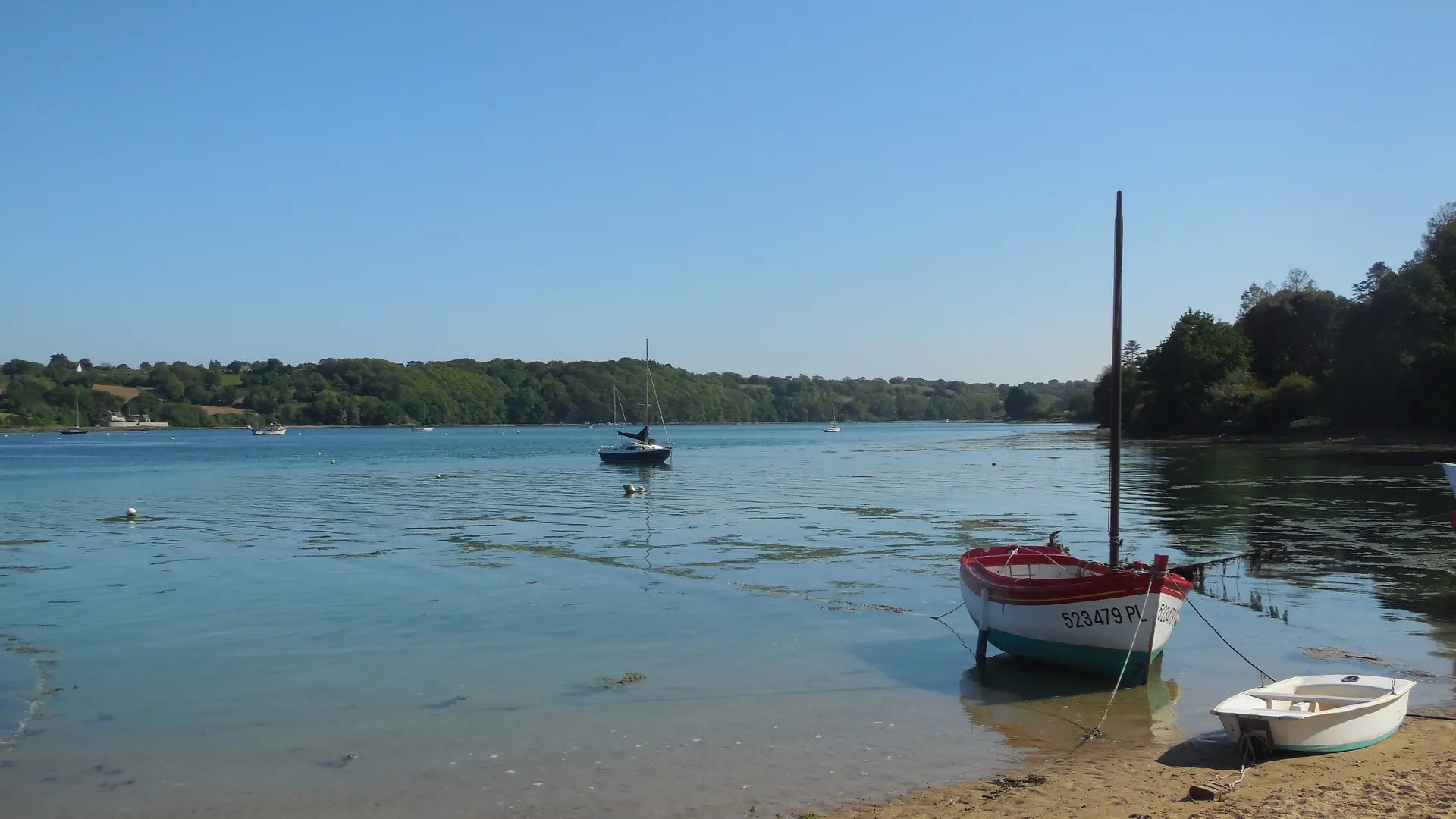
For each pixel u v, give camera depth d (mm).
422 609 25547
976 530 40719
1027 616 18891
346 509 52531
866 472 82688
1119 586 17781
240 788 13812
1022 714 16641
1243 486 57250
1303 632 22078
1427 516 41938
